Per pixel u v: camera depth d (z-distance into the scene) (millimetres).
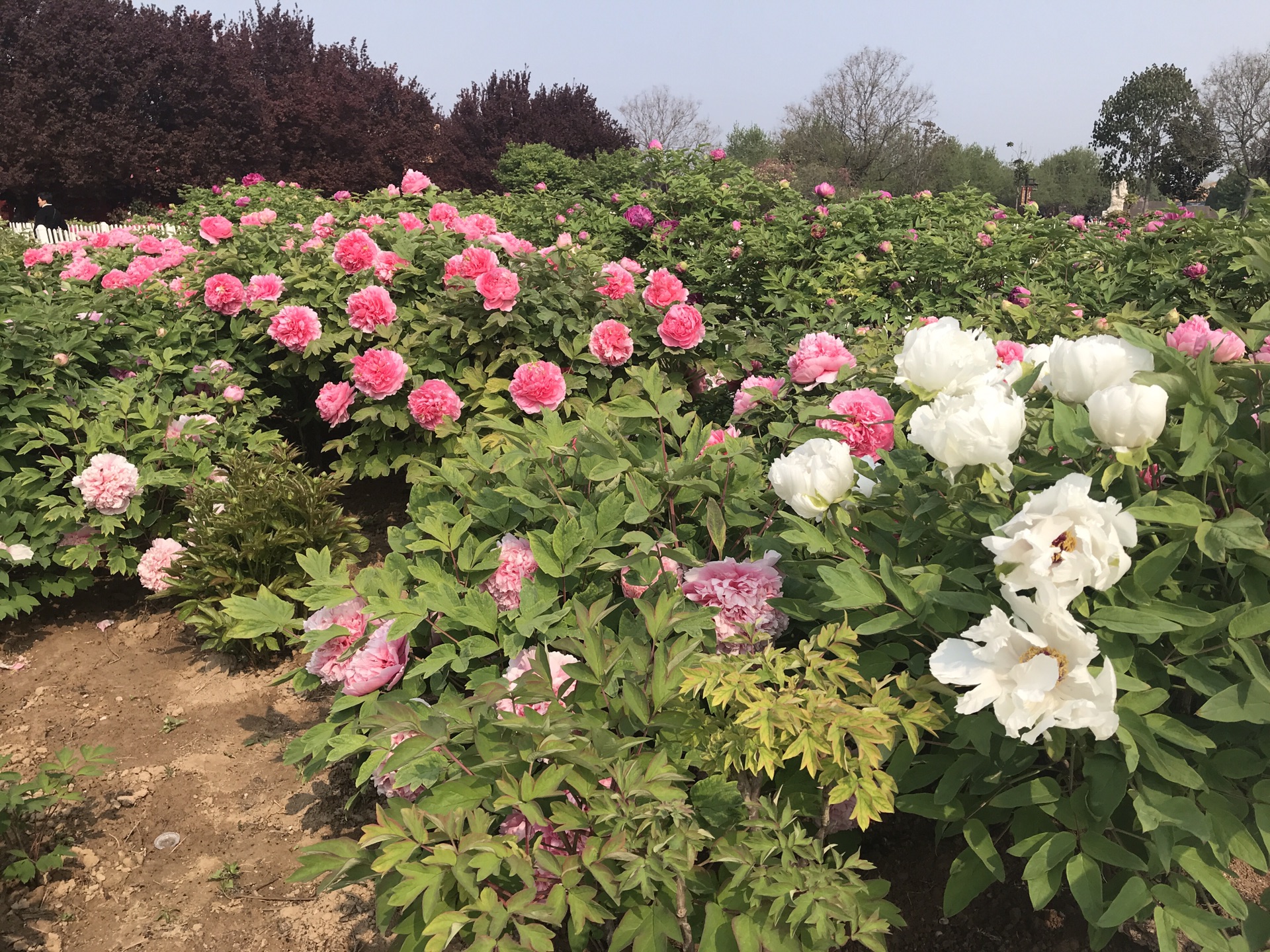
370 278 4977
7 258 6020
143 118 24594
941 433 1593
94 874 2711
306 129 25688
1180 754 1652
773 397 2977
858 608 1778
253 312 5133
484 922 1454
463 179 28250
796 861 1663
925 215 6859
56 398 4297
